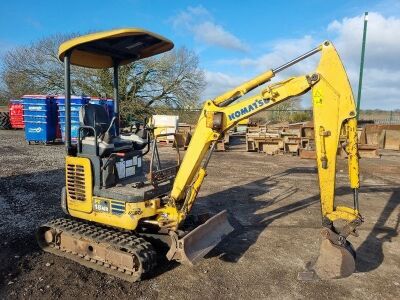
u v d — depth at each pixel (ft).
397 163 42.83
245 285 14.37
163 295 13.55
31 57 88.63
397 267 16.05
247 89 15.58
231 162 43.09
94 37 14.97
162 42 17.02
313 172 37.09
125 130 20.52
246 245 18.22
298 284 14.49
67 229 16.35
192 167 15.60
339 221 20.52
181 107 92.07
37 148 50.75
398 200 26.73
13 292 13.50
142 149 18.40
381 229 20.65
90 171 15.66
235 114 15.43
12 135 70.13
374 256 17.12
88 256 15.85
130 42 16.79
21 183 29.50
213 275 15.11
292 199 26.66
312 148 48.73
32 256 16.42
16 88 91.20
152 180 15.61
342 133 15.49
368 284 14.56
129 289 13.91
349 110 13.83
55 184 29.32
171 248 14.70
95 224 17.25
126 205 14.83
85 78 82.79
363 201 26.40
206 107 15.83
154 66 87.51
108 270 15.08
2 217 21.34
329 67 14.10
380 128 56.70
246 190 29.27
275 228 20.66
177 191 15.71
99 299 13.19
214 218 16.53
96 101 51.70
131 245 14.67
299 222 21.70
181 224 15.93
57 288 13.83
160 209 15.49
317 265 14.17
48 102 54.65
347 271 13.79
